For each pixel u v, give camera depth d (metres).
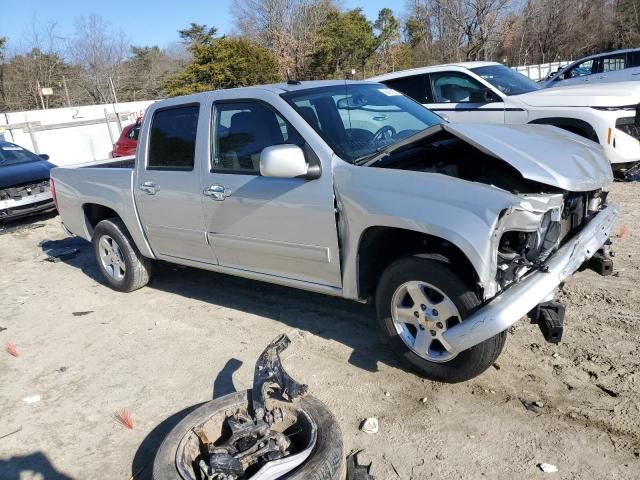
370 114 4.29
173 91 29.53
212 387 3.82
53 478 3.11
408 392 3.49
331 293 3.90
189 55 50.50
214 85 29.58
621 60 14.08
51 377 4.20
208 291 5.57
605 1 39.91
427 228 3.12
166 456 2.72
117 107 23.42
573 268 3.30
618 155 7.26
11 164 10.48
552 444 2.93
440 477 2.80
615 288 4.53
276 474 2.56
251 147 4.14
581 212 3.76
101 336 4.81
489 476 2.77
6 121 20.69
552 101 7.66
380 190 3.38
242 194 4.14
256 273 4.40
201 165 4.45
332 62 36.44
